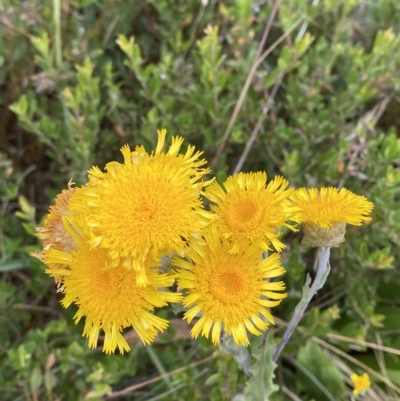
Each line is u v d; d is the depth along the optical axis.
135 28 0.24
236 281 0.11
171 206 0.10
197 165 0.10
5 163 0.20
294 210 0.11
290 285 0.18
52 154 0.20
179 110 0.22
